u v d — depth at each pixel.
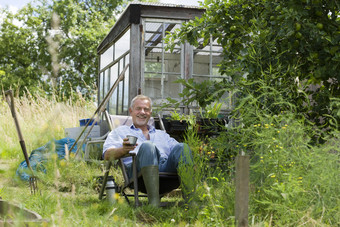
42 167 5.15
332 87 4.66
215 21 5.02
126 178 4.28
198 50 8.43
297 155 3.46
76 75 27.41
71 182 4.74
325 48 4.13
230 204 3.29
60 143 6.88
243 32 4.93
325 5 4.18
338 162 3.40
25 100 11.61
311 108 4.58
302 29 4.22
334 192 3.18
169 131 6.30
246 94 4.39
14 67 31.31
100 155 6.01
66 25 27.28
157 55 8.34
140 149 4.11
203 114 6.54
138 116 4.66
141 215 3.71
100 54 12.28
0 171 1.82
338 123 4.31
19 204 2.07
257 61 4.45
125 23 8.73
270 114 4.05
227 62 5.16
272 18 4.45
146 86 8.27
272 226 3.11
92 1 32.06
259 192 3.41
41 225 1.96
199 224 3.16
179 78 5.11
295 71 4.42
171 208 3.82
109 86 10.70
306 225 2.92
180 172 4.05
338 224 3.03
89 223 2.88
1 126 9.91
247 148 4.20
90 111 11.95
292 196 3.07
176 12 8.40
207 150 4.99
